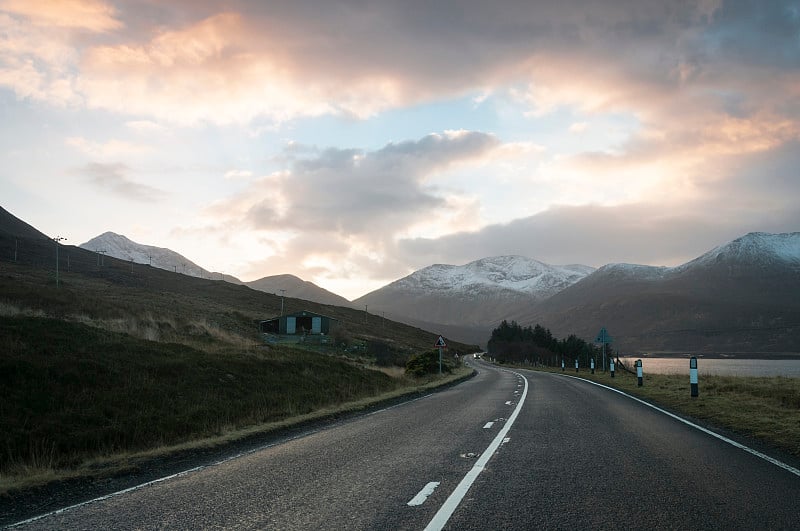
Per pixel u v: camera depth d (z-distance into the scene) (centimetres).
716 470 751
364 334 10488
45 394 1255
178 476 777
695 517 542
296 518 553
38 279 7856
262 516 562
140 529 530
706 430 1136
